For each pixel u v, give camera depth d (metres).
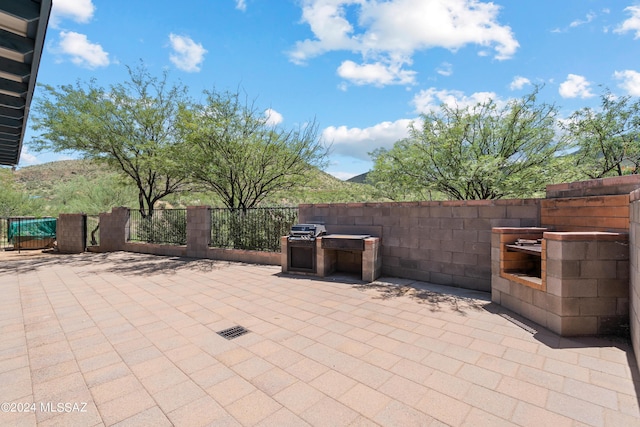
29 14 2.64
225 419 2.07
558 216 4.55
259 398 2.32
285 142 10.44
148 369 2.79
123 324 3.96
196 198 13.95
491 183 7.80
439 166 8.78
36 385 2.52
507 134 8.06
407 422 2.04
